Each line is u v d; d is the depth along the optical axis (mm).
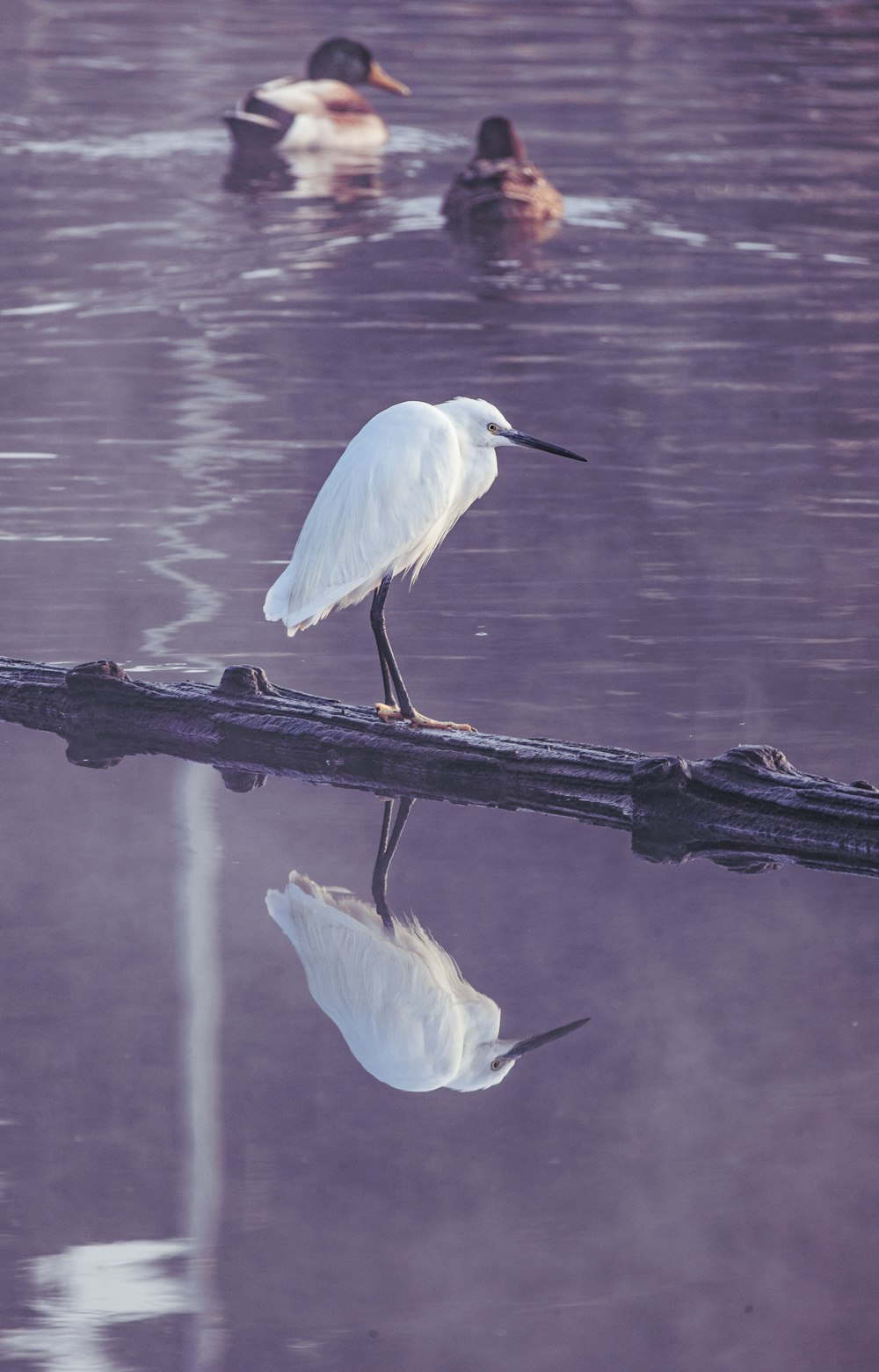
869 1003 8648
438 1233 6918
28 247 29266
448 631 14422
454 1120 7691
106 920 9617
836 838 10500
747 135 39656
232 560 16141
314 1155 7535
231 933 9469
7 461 19172
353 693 13109
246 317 25516
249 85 44656
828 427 20594
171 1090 7887
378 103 43312
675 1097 7859
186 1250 6891
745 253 29766
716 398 21812
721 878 10211
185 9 58438
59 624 14508
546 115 41688
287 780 11953
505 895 9953
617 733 12195
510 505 17969
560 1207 7180
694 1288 6605
